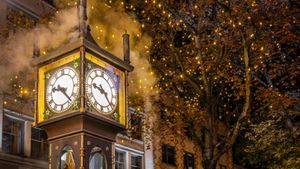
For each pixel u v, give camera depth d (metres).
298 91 18.94
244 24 14.86
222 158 33.53
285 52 18.64
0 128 19.67
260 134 19.55
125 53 5.98
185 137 29.55
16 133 20.83
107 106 5.41
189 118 18.55
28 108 21.02
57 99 5.25
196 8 16.28
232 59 17.97
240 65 18.22
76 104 5.05
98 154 5.80
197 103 19.42
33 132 21.64
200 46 15.06
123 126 5.57
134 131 24.36
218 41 16.31
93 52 5.30
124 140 26.52
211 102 15.11
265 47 16.20
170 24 17.11
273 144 19.98
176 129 21.83
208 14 16.25
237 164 34.00
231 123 25.94
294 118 20.94
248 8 14.75
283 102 18.03
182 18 16.73
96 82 5.31
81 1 5.39
